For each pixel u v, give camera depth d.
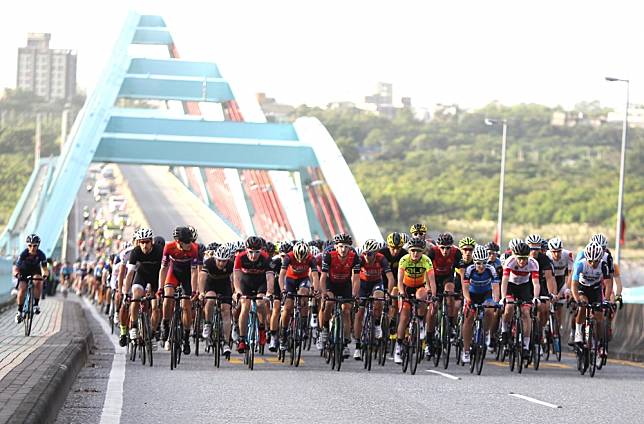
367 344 41.59
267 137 147.50
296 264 44.44
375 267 43.28
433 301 41.12
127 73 167.50
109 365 40.66
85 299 139.25
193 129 145.38
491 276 42.06
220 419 26.08
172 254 41.66
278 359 45.53
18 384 26.77
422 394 32.50
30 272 49.62
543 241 45.28
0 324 60.12
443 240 43.66
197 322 47.47
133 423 25.12
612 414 28.28
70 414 26.42
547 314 45.69
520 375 39.94
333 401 30.23
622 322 52.78
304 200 145.88
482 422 26.34
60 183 136.25
